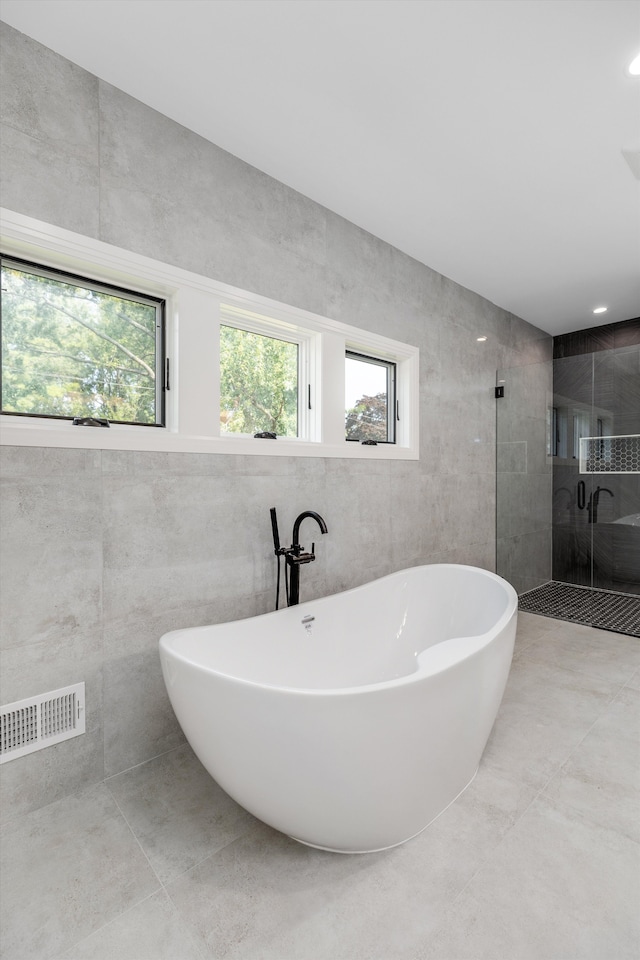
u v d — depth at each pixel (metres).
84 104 1.57
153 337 1.85
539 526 3.94
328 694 1.12
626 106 1.73
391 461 2.80
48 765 1.51
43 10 1.36
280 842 1.36
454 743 1.38
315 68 1.56
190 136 1.85
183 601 1.83
